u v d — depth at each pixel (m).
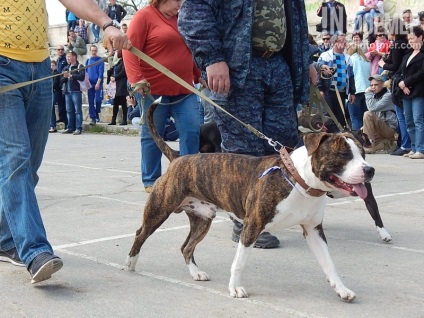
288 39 5.10
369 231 5.73
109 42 4.18
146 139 7.38
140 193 7.71
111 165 10.56
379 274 4.43
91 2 4.19
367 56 12.59
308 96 5.27
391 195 7.41
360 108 12.40
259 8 4.89
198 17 4.74
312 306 3.78
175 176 4.29
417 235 5.57
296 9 5.13
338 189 3.67
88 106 19.30
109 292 4.00
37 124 4.36
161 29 6.72
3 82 4.02
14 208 3.99
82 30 22.30
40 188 8.11
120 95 17.36
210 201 4.26
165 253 4.96
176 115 7.00
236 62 4.84
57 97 18.36
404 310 3.72
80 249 5.07
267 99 5.12
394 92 11.00
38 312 3.65
